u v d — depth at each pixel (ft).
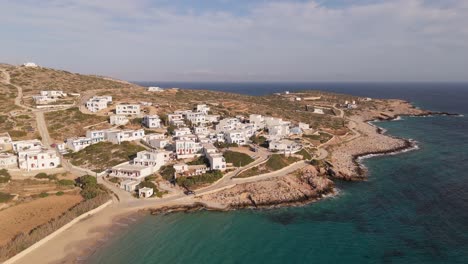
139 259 202.49
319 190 315.37
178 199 286.46
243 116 589.32
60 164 350.43
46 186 297.94
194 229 242.37
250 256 208.95
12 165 343.46
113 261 199.41
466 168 382.01
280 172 350.64
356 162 413.59
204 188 305.32
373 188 325.62
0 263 188.24
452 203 285.02
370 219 259.19
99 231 233.55
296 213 271.08
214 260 203.92
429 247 217.36
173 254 209.26
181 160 364.17
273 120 544.21
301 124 557.33
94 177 312.09
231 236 233.55
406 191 315.37
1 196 270.26
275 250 216.33
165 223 249.14
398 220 256.11
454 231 237.25
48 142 408.46
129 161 354.95
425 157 433.48
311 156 415.03
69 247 211.82
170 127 472.03
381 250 215.10
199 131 460.96
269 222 255.50
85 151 384.06
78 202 272.31
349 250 215.51
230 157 365.81
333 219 260.42
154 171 338.34
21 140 400.47
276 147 415.85
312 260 204.64
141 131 433.07
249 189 304.91
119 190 300.81
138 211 265.34
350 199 299.17
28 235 213.87
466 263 198.59
